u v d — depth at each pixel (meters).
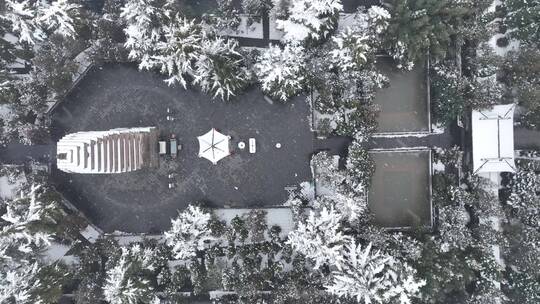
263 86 37.22
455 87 37.66
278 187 40.84
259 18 39.41
